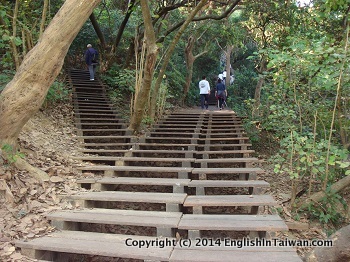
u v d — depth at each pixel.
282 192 5.27
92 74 11.43
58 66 4.03
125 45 13.46
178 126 8.89
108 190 4.57
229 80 20.09
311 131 5.23
